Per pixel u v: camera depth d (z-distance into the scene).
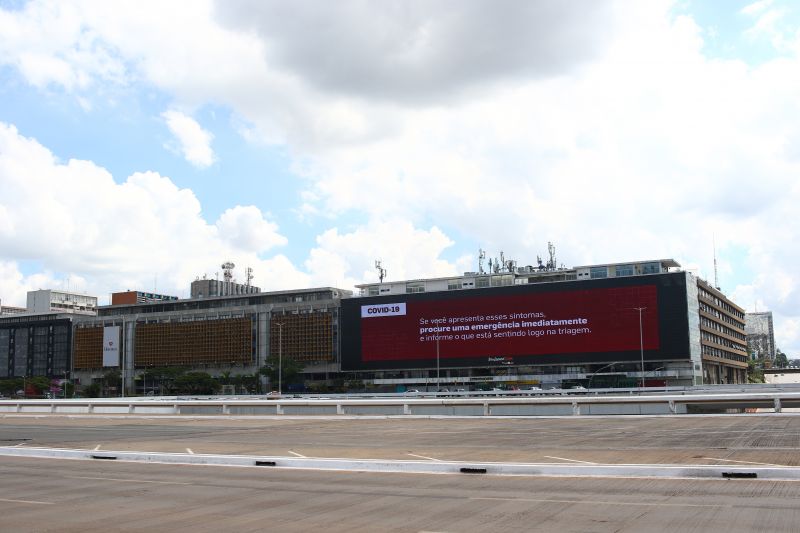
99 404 55.09
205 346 139.50
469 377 111.62
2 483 16.59
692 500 12.88
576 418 39.44
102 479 17.06
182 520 11.86
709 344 119.50
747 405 44.62
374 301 118.75
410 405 44.34
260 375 128.75
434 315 114.12
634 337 100.81
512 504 12.83
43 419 48.28
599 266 113.50
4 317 170.62
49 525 11.55
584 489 14.41
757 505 12.29
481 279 119.62
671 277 99.94
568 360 104.38
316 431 32.06
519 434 28.34
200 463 20.44
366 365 118.06
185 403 51.69
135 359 147.75
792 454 19.22
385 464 18.22
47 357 160.75
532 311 107.44
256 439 27.78
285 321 131.25
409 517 11.85
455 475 16.89
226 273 181.88
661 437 25.61
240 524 11.48
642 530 10.49
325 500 13.62
